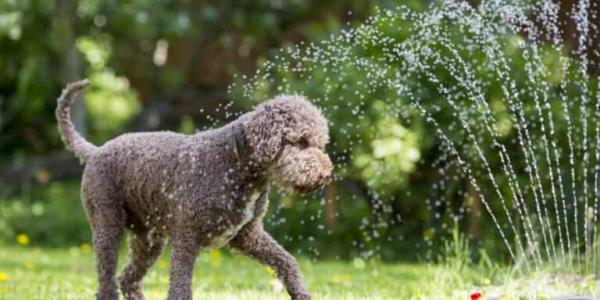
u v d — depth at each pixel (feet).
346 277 30.91
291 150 20.13
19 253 43.62
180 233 20.85
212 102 56.59
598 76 33.94
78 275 34.32
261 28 53.52
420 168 36.86
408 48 31.78
